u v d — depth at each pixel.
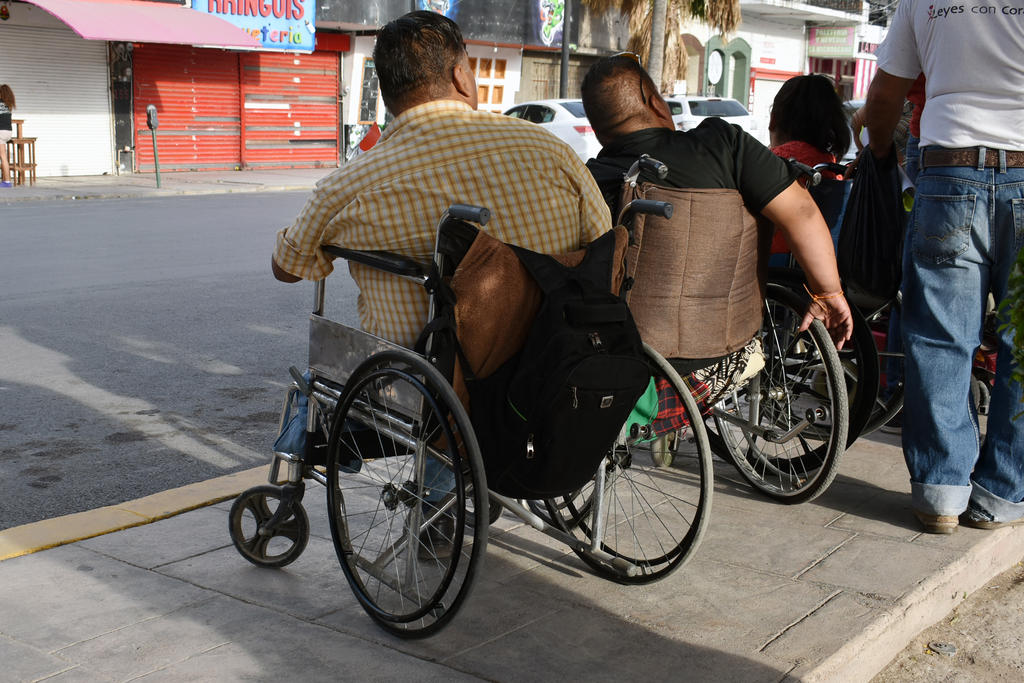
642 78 3.58
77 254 10.69
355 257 2.89
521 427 2.66
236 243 11.73
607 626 2.97
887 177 3.80
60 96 19.73
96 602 3.14
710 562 3.39
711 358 3.46
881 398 4.46
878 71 3.73
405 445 2.95
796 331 4.02
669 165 3.35
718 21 25.80
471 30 24.50
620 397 2.69
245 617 3.04
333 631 2.96
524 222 2.89
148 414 5.54
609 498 3.67
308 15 21.66
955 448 3.56
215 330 7.48
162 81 21.20
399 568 3.08
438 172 2.80
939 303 3.57
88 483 4.53
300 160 24.00
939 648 3.10
